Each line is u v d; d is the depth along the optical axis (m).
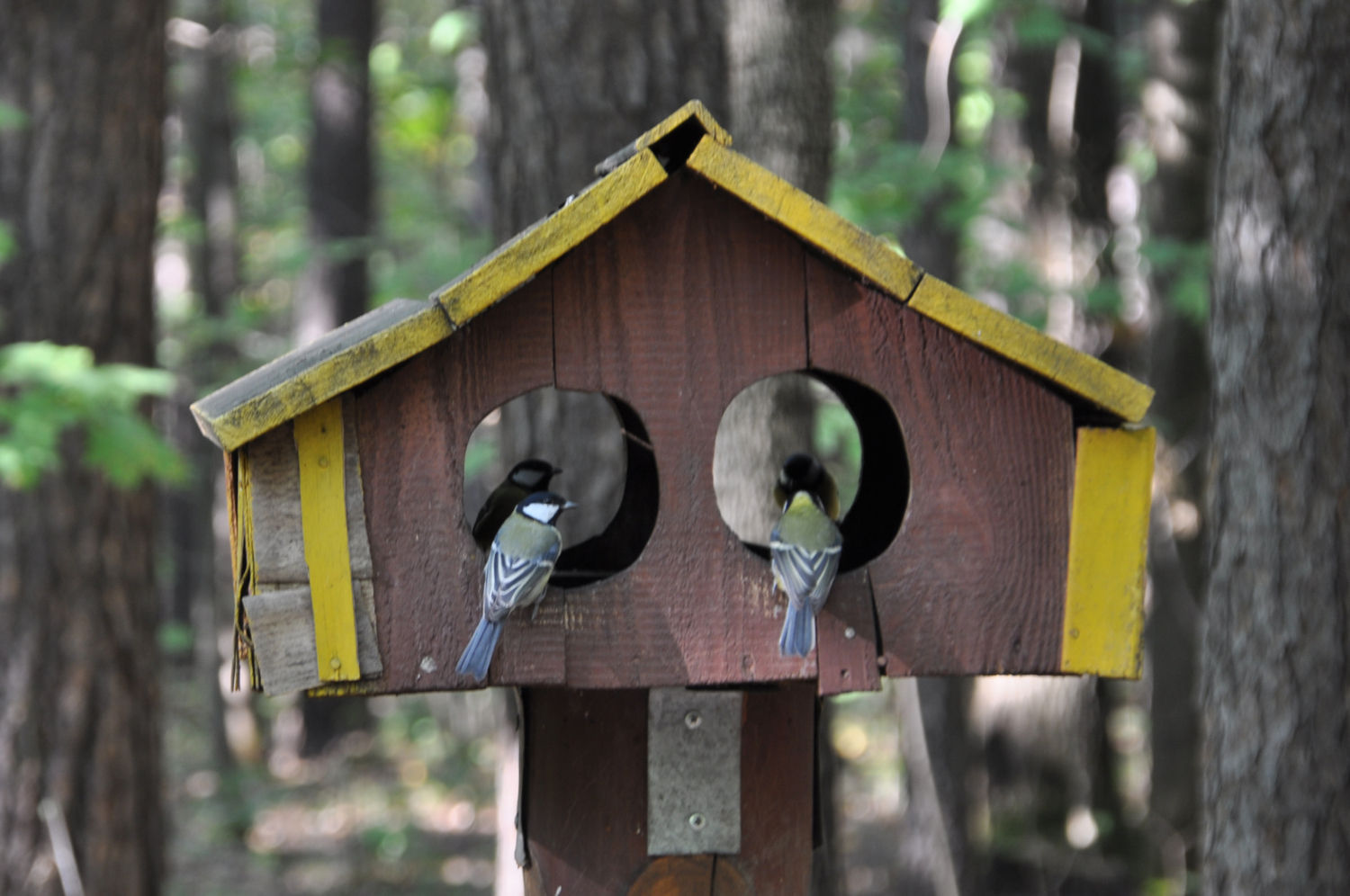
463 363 4.39
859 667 4.49
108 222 8.99
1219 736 6.35
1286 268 6.11
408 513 4.32
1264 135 6.19
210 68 20.58
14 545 8.53
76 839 8.56
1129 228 15.61
